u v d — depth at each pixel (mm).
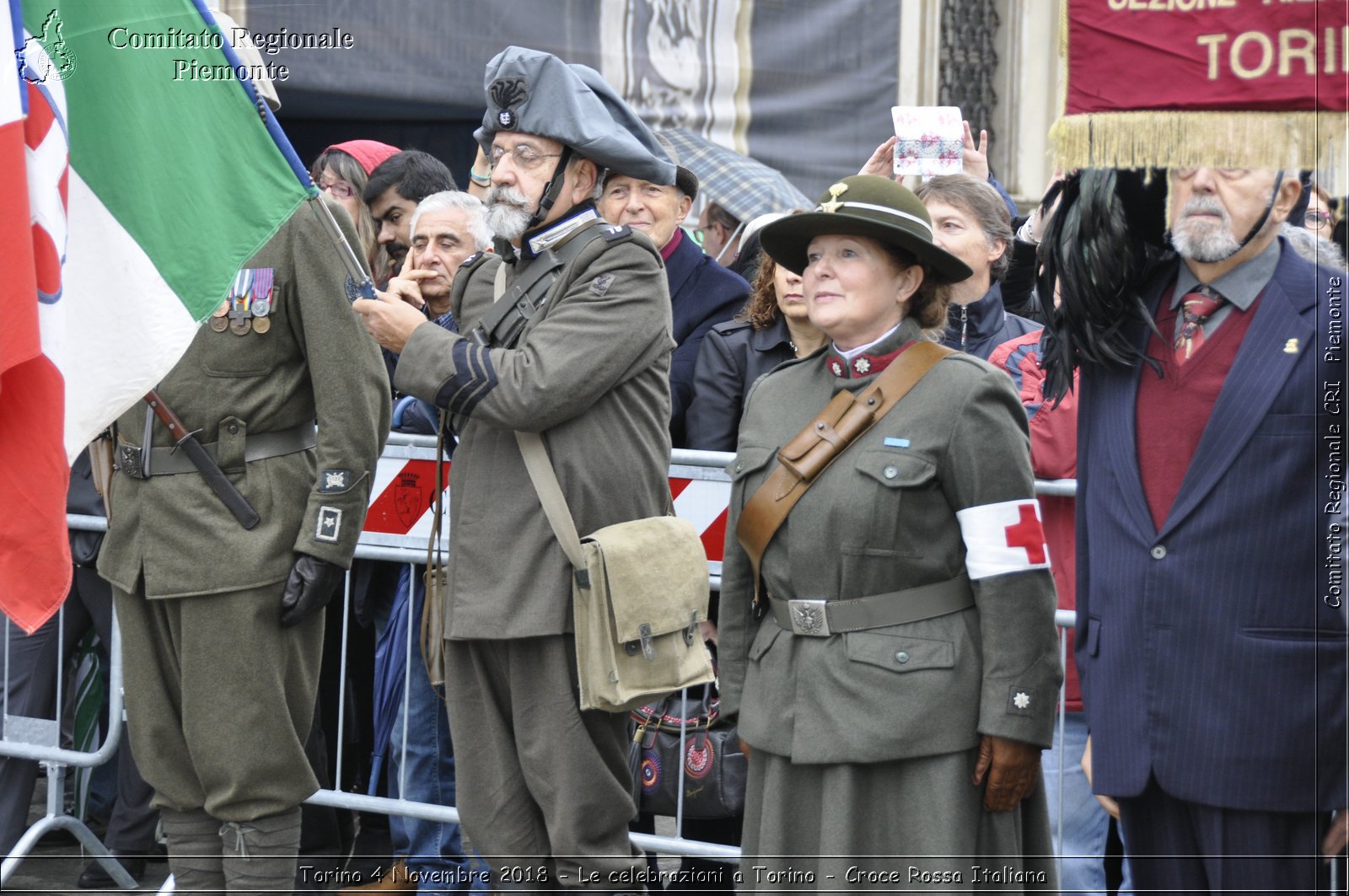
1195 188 7109
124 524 9930
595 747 8953
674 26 22250
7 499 7996
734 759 10328
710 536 10969
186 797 9984
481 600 8867
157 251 8656
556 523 8711
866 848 7453
